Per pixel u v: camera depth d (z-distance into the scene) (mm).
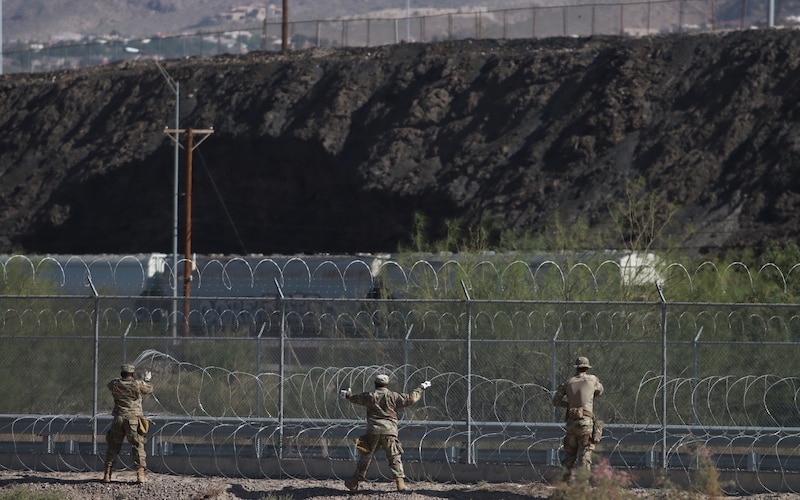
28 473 56844
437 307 71188
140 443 53844
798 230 170500
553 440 56656
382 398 51906
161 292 111938
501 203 198375
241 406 63562
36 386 66812
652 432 55906
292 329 80625
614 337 68750
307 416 58562
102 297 58531
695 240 173750
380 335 72812
